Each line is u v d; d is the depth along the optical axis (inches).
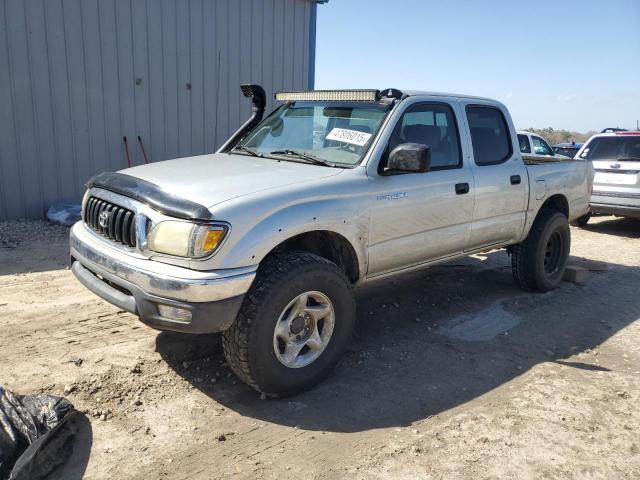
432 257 183.5
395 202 161.3
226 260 123.6
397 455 119.0
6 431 111.3
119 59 360.2
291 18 440.5
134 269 126.7
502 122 212.1
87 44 346.6
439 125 184.1
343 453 119.4
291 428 128.4
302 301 138.0
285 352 138.9
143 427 124.9
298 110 191.8
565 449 123.3
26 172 338.0
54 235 301.1
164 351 161.0
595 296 237.1
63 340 165.3
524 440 126.1
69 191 355.9
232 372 152.3
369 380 153.5
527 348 180.1
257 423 129.9
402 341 180.9
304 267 135.6
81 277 147.4
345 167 157.1
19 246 275.7
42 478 106.1
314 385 146.9
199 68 395.5
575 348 181.6
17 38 322.3
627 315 215.2
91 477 107.8
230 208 125.6
